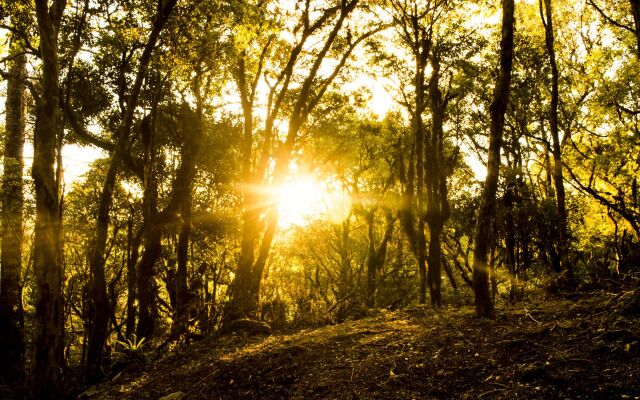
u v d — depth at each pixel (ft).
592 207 70.13
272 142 81.61
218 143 68.74
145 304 53.06
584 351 15.74
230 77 58.03
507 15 23.47
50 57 28.22
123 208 61.26
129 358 32.27
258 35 44.16
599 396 12.99
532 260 56.13
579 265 67.00
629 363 14.19
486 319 22.18
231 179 71.26
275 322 39.47
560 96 60.13
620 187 64.08
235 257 72.95
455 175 82.28
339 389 17.97
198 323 49.03
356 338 24.35
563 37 74.08
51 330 26.48
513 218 53.57
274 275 82.43
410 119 73.10
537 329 18.66
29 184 48.11
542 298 31.68
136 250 50.37
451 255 89.86
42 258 26.68
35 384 25.84
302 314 48.14
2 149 53.36
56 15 33.53
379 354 20.70
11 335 46.09
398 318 30.68
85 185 61.52
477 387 15.42
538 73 58.29
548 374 14.71
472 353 18.11
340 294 69.72
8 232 47.50
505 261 58.44
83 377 30.04
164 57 43.19
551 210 52.80
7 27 40.91
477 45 57.52
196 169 66.59
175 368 27.68
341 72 64.44
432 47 59.77
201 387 22.24
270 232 45.68
